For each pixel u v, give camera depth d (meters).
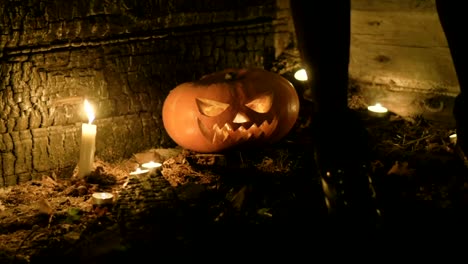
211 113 1.02
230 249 0.75
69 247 0.79
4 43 0.97
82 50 1.04
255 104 1.03
